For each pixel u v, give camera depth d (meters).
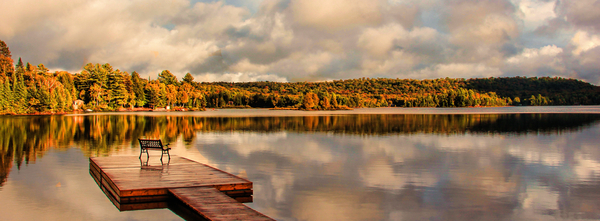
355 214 9.74
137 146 21.95
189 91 125.25
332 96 137.25
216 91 160.25
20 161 16.64
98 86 96.81
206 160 17.77
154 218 9.14
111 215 9.33
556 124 44.34
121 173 12.48
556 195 11.56
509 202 10.84
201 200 9.53
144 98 112.81
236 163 16.98
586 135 30.28
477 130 35.59
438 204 10.62
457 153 20.09
